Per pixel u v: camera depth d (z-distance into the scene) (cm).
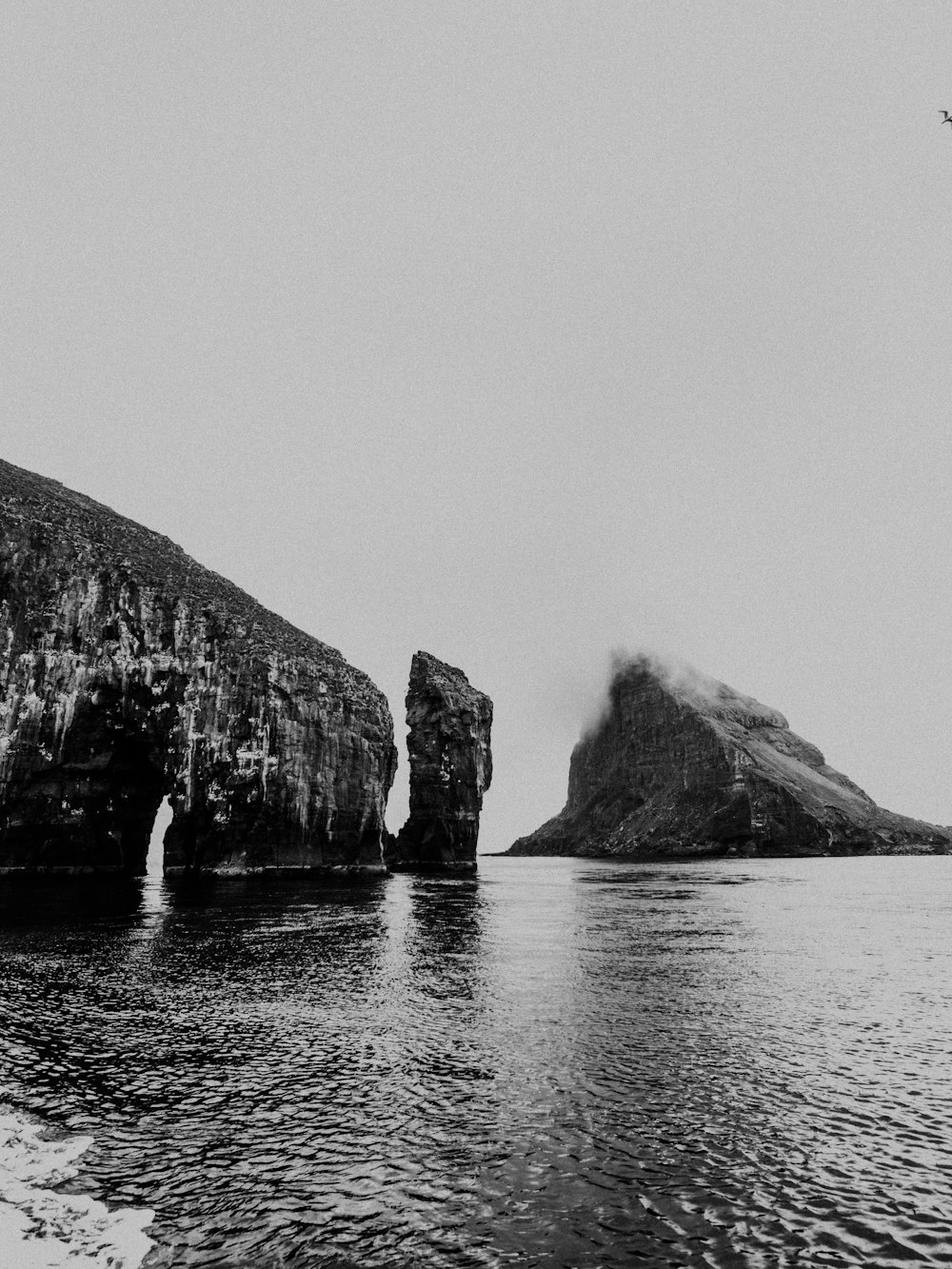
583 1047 2112
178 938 3891
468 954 3641
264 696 8344
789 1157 1445
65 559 7669
